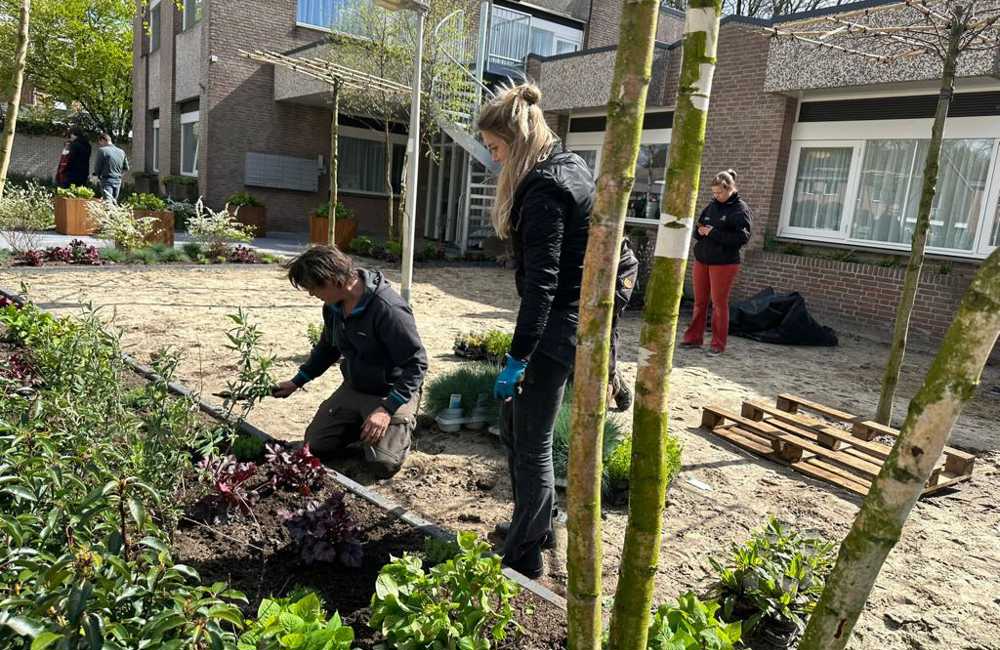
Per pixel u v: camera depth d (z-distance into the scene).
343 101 15.30
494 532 3.31
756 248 11.17
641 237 12.34
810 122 10.82
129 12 26.83
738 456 4.73
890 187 10.09
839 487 4.28
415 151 6.28
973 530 3.78
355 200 20.41
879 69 9.11
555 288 2.44
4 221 13.19
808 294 10.49
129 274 10.37
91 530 1.78
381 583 2.06
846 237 10.56
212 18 17.27
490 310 9.84
